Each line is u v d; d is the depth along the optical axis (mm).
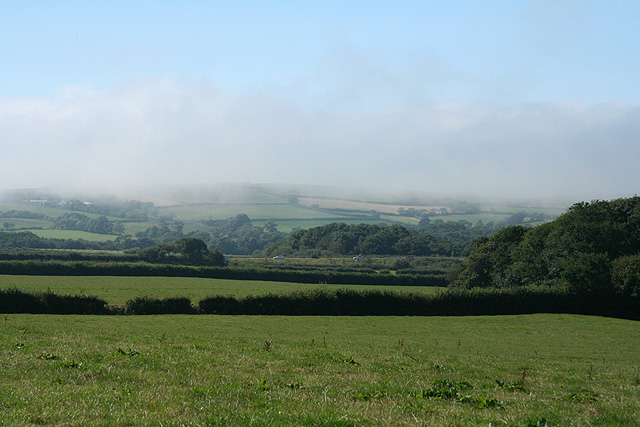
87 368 14289
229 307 57938
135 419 9164
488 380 17406
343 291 61438
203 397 11359
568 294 66562
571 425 9914
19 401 10016
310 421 9438
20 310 51250
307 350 24016
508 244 89750
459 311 64188
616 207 79500
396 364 20219
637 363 32094
